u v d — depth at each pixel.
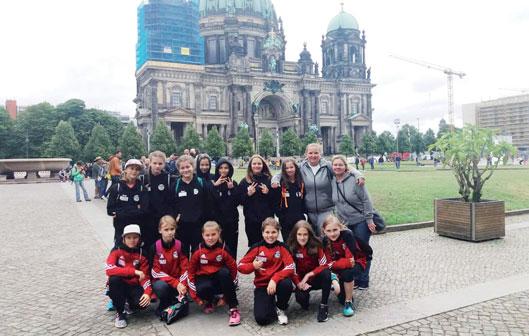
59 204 28.42
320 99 142.62
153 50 120.81
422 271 11.22
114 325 8.12
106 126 127.88
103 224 19.70
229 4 140.62
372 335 7.45
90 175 71.44
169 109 115.69
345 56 147.25
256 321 8.12
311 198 10.27
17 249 14.71
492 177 39.19
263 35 144.62
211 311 8.74
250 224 10.19
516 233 16.16
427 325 7.78
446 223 15.63
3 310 8.93
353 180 10.13
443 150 15.89
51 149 104.44
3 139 117.94
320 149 10.30
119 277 8.15
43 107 123.81
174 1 123.94
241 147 111.62
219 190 10.24
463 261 12.15
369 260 9.53
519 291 9.44
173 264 8.74
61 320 8.38
